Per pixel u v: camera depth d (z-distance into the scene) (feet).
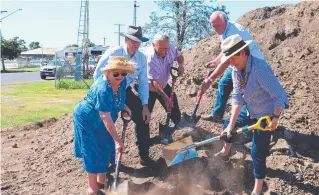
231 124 14.23
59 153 20.29
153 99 17.51
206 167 16.02
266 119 13.14
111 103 12.96
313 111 18.47
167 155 15.30
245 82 13.20
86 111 13.35
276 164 15.62
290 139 16.93
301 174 15.12
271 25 24.62
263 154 13.73
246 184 15.16
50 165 19.11
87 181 16.81
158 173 16.12
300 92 19.77
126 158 17.34
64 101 48.85
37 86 73.26
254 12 27.04
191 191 15.10
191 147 15.02
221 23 15.93
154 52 17.07
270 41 23.62
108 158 13.96
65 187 16.61
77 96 55.36
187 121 19.01
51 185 16.94
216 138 14.46
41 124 28.35
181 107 20.93
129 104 15.75
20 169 19.17
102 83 13.01
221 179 15.47
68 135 22.29
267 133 13.58
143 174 16.21
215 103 19.08
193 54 25.32
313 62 21.24
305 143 16.84
